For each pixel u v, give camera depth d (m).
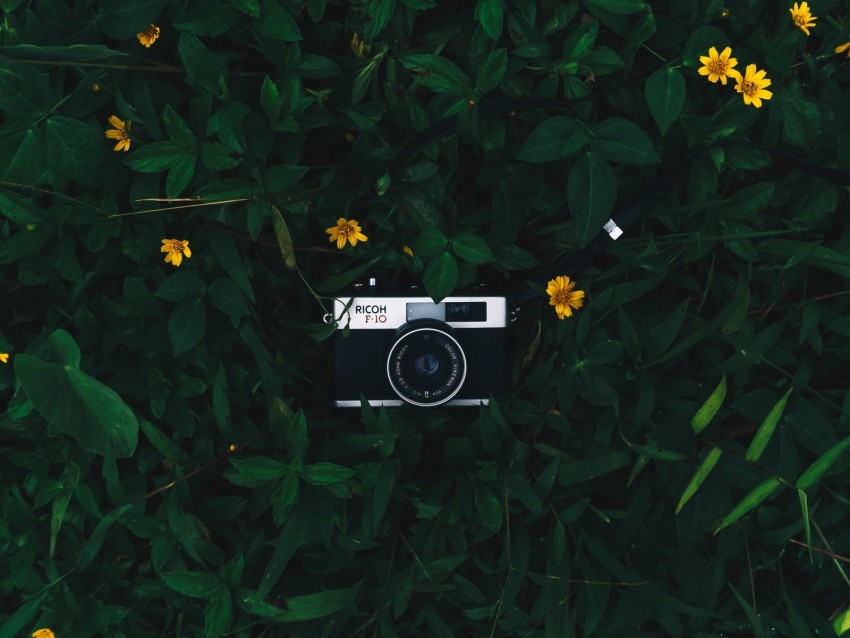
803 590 1.32
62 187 1.12
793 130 1.18
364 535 1.20
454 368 1.25
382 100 1.20
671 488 1.21
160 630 1.30
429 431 1.30
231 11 1.06
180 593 1.21
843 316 1.24
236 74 1.12
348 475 1.10
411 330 1.22
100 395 1.03
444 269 1.15
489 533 1.22
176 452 1.19
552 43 1.17
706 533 1.28
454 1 1.20
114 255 1.19
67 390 1.02
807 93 1.25
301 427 1.12
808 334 1.21
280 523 1.10
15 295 1.24
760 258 1.25
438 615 1.28
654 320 1.24
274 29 1.06
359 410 1.30
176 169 1.09
